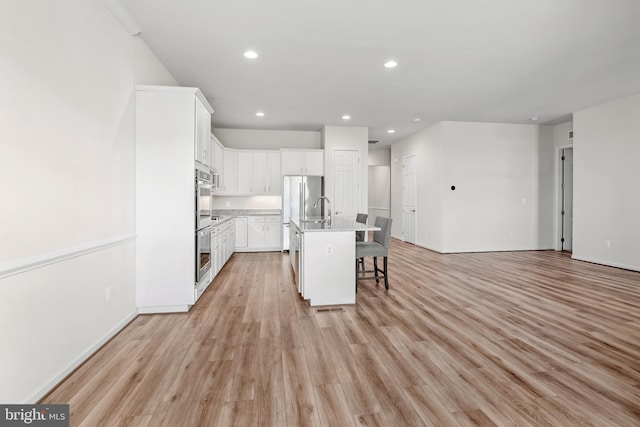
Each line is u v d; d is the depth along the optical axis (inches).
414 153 301.9
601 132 209.8
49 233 73.4
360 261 210.7
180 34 120.5
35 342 68.4
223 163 254.5
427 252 262.1
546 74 160.4
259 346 94.3
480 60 144.3
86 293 87.2
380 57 141.0
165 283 122.0
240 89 179.8
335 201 266.1
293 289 155.4
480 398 69.3
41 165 70.9
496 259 230.7
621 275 181.3
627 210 195.3
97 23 93.7
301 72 156.7
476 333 103.5
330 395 70.2
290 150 263.9
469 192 259.4
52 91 74.4
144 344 95.7
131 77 116.0
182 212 122.6
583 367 82.4
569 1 100.9
